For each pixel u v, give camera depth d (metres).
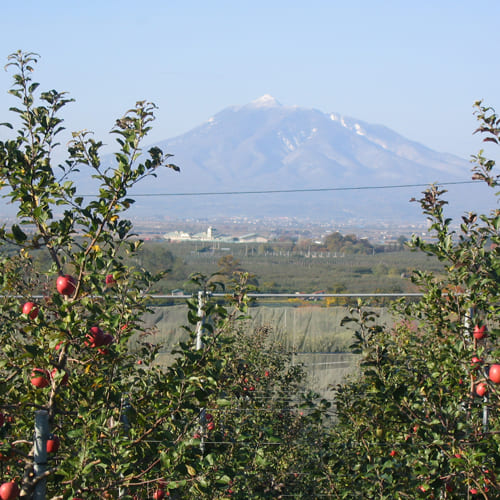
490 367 5.29
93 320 4.74
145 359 5.81
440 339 6.08
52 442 4.45
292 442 7.55
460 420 5.49
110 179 4.85
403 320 9.51
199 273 4.48
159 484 4.81
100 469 4.40
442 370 5.77
